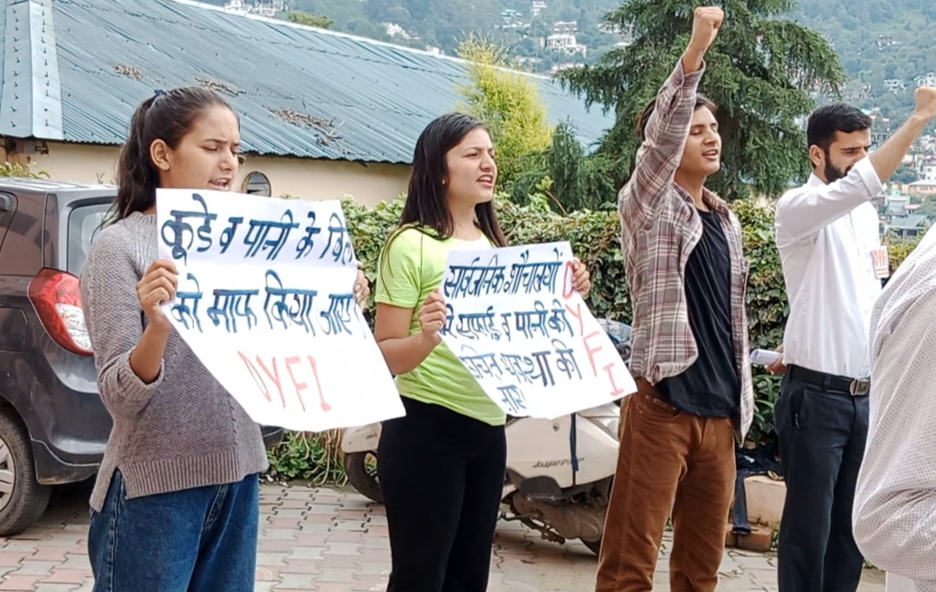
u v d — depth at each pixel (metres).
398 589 3.14
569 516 5.11
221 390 2.46
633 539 3.62
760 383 5.89
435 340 2.93
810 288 3.79
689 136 3.66
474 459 3.16
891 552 1.70
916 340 1.71
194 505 2.43
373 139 15.70
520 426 5.05
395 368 2.98
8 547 5.18
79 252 5.18
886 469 1.72
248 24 20.45
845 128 3.93
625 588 3.62
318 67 19.47
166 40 16.67
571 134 15.27
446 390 3.10
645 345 3.58
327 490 6.53
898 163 3.54
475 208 3.42
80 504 5.93
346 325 2.62
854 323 3.77
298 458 6.75
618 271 6.24
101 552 2.44
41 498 5.29
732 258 3.73
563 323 3.24
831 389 3.76
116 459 2.40
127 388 2.23
